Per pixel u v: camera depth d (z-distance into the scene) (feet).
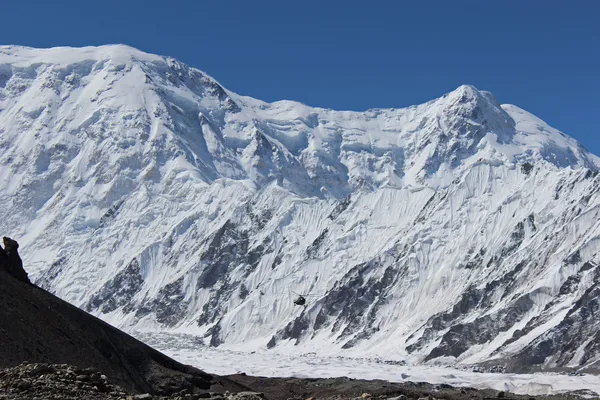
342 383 512.63
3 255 319.68
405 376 648.79
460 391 477.36
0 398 183.11
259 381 467.93
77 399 191.42
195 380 338.13
